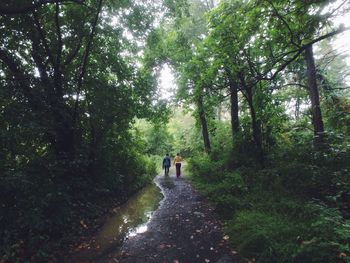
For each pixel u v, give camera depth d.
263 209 6.99
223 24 8.15
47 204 6.32
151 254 5.68
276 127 11.88
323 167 7.46
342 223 5.03
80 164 9.06
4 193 6.06
